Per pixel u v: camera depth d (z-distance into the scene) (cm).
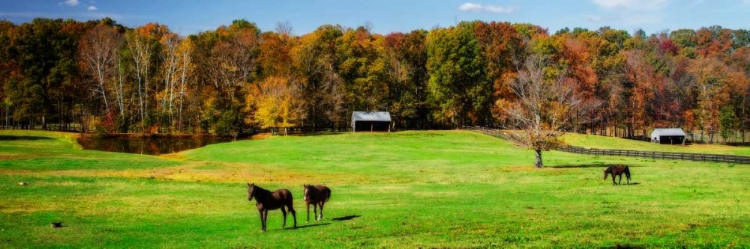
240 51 11694
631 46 15812
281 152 6956
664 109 12344
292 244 1995
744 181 3919
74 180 3997
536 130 5478
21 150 6450
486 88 11194
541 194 3469
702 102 11494
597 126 12862
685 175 4419
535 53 11712
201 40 12462
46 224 2506
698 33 18162
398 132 10138
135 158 6131
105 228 2408
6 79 10469
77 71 10850
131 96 11219
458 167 5572
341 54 12044
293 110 10150
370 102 11419
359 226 2331
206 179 4494
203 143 8988
